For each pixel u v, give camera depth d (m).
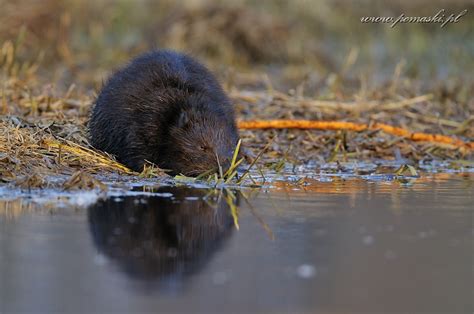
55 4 24.09
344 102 17.69
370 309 7.26
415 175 13.80
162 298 7.39
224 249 8.88
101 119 13.45
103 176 12.48
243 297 7.46
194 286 7.71
